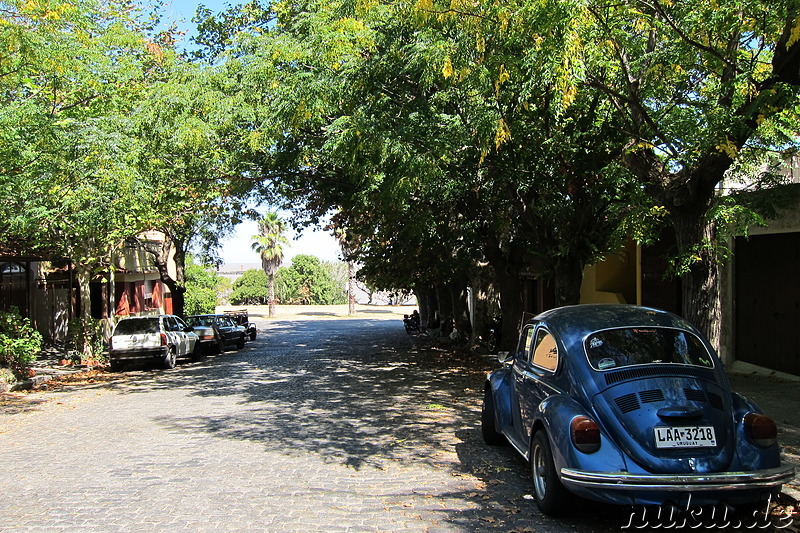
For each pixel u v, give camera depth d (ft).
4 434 32.40
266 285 265.13
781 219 39.65
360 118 36.70
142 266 106.01
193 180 56.59
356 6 35.83
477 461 24.61
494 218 51.42
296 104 37.76
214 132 46.39
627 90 33.19
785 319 40.29
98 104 47.52
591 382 18.28
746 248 44.27
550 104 35.09
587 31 27.91
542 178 40.45
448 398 40.24
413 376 51.96
